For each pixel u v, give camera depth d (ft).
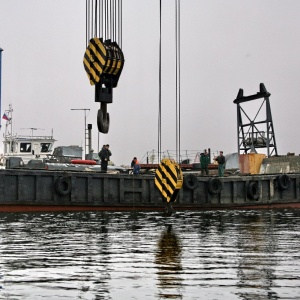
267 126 137.28
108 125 53.36
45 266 28.45
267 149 137.08
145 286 23.36
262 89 137.28
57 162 116.57
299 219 68.33
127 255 32.45
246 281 24.36
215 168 129.18
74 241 40.27
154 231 48.88
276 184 114.01
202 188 104.99
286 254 32.86
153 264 29.09
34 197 90.94
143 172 113.29
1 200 88.22
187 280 24.64
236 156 140.05
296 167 123.65
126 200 97.91
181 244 38.22
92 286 23.41
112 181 96.94
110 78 52.95
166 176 59.36
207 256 31.99
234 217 73.82
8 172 88.79
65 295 21.75
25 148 139.03
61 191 92.27
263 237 43.24
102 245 37.68
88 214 82.94
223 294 21.84
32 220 67.15
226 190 107.55
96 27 61.16
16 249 35.50
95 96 53.01
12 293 22.09
